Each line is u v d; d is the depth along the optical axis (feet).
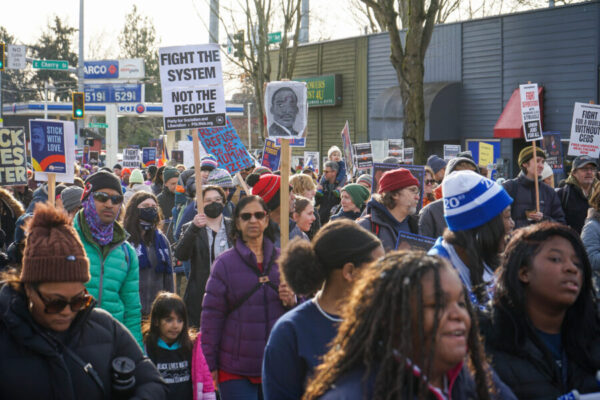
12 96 285.02
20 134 29.43
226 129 34.47
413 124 60.90
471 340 7.16
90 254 15.26
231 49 98.12
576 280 9.13
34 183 40.78
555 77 75.87
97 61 193.47
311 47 103.50
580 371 9.32
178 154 69.72
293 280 10.21
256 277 15.30
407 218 19.44
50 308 9.04
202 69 21.94
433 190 28.68
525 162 26.43
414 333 6.38
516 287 9.27
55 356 9.15
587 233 19.57
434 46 87.15
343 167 45.01
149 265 19.77
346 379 6.56
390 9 61.05
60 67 118.52
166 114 21.84
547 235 9.30
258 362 15.05
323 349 9.89
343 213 25.77
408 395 6.27
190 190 29.01
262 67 93.30
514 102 77.82
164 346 16.47
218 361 15.31
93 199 15.25
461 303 6.59
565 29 74.64
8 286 9.27
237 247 15.61
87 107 191.21
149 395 9.94
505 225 11.34
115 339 10.07
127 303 15.99
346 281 10.06
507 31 79.77
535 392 9.05
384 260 6.73
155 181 46.42
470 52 83.66
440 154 87.51
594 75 72.74
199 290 21.45
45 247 9.05
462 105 84.74
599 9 71.97
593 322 9.37
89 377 9.47
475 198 10.81
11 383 8.96
